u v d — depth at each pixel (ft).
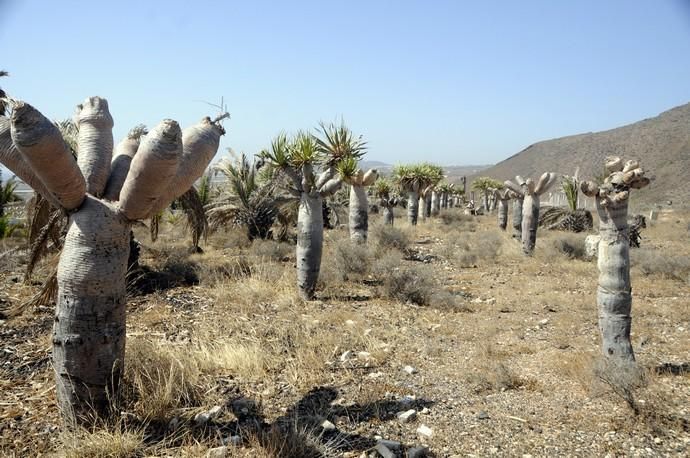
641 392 14.17
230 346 17.53
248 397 14.35
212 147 12.98
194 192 24.49
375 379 16.16
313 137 29.96
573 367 16.63
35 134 9.59
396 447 11.60
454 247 48.70
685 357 18.34
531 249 45.29
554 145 414.62
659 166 253.85
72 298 11.23
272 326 21.25
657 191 222.28
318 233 26.63
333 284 31.35
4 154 11.21
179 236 51.29
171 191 12.22
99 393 11.63
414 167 70.28
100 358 11.48
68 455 10.55
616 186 15.79
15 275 30.71
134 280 27.30
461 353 19.16
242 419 13.04
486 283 34.14
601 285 16.29
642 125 347.56
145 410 12.60
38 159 9.87
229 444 11.52
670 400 13.69
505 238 59.52
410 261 42.47
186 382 14.24
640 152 295.48
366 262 35.32
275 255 40.65
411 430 12.68
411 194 71.46
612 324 16.02
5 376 15.46
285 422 12.88
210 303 25.31
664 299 28.32
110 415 11.82
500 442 12.01
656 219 101.71
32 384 14.92
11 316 19.44
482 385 15.74
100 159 12.46
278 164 26.18
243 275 30.68
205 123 13.34
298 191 26.76
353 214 42.83
